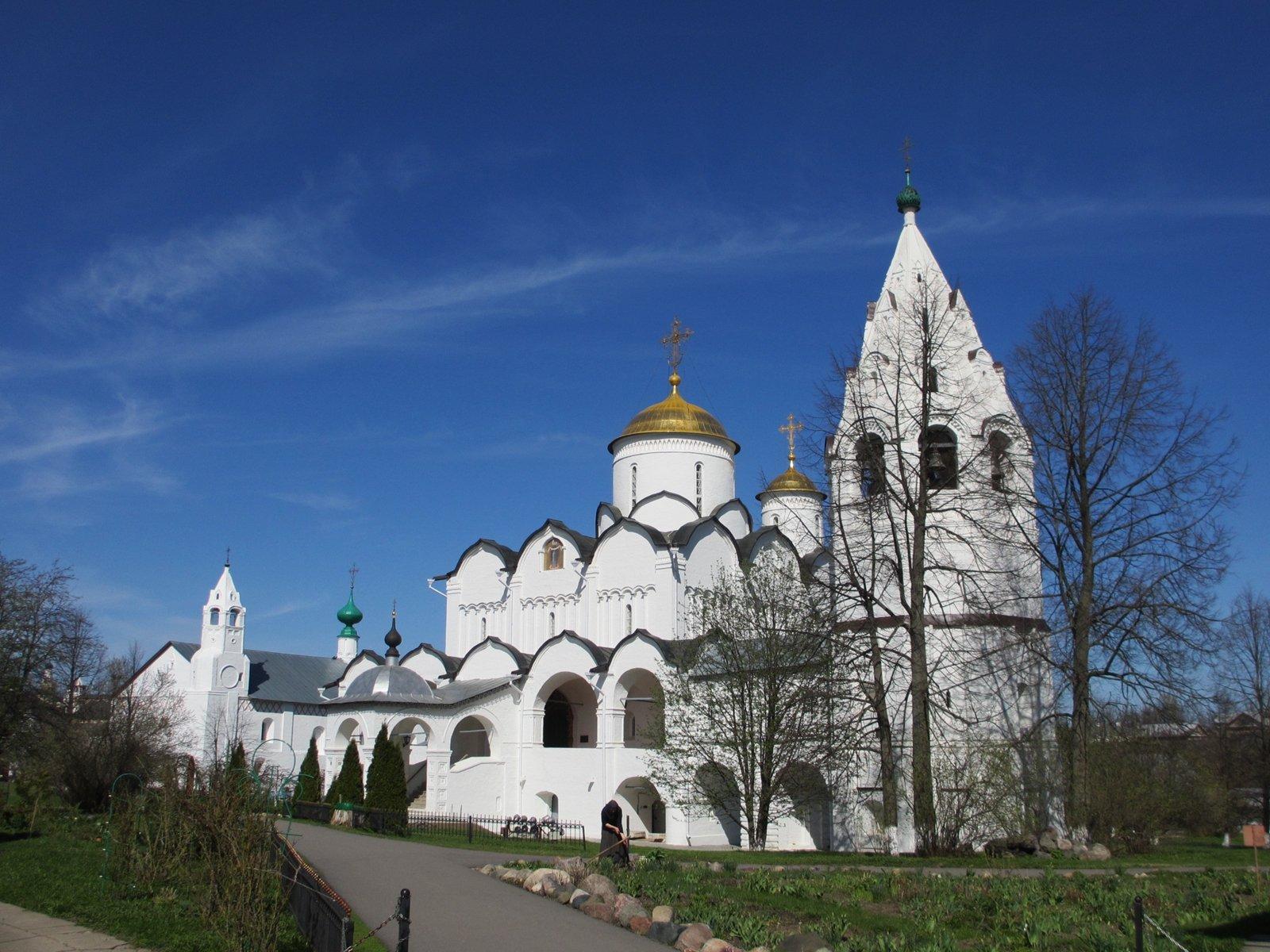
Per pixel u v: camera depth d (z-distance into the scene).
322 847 27.84
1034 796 32.62
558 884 19.42
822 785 35.12
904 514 32.12
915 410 36.09
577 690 53.72
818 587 35.59
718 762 35.72
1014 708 34.25
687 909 17.39
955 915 18.73
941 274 38.06
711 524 50.09
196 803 17.55
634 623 48.75
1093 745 31.95
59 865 23.62
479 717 49.78
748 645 34.97
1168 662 31.50
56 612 44.56
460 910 17.77
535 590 53.53
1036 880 22.03
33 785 33.06
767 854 29.08
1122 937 16.52
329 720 50.44
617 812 23.38
